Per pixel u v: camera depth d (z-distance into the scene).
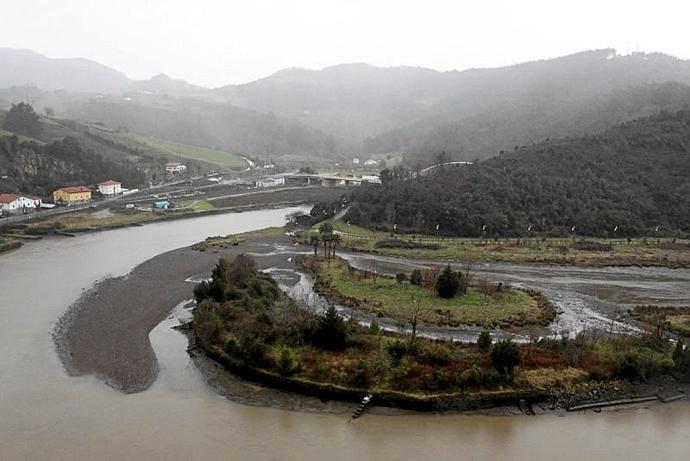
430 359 59.06
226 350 64.38
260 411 53.56
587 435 50.78
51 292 90.62
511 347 57.53
